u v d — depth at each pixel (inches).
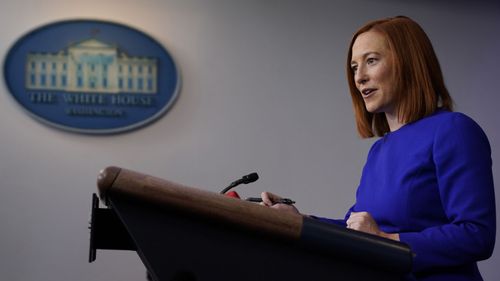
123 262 128.4
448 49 148.4
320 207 136.8
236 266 24.0
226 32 139.0
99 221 27.6
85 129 130.6
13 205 127.0
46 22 132.9
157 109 133.6
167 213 23.8
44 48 132.3
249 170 135.2
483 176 43.8
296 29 141.9
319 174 137.7
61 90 131.6
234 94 137.2
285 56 140.4
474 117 147.4
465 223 42.1
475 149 44.7
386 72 50.8
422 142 47.1
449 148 44.9
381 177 49.8
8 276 124.8
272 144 136.9
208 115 135.5
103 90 132.7
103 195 24.0
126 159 131.4
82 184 129.4
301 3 143.0
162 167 132.2
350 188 138.3
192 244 23.8
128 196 23.6
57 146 129.9
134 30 135.3
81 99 131.7
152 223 23.8
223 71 137.6
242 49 139.0
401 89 50.4
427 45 51.3
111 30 134.9
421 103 49.5
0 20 131.9
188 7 138.6
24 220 126.8
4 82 129.6
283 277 24.2
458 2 149.9
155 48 135.5
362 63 52.1
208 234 24.0
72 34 133.6
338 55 142.4
